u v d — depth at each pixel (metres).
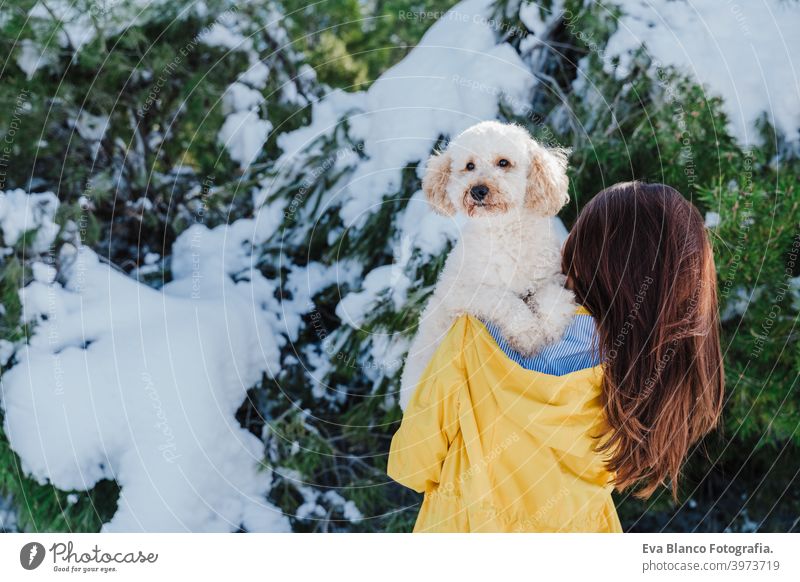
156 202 3.78
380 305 3.40
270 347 3.55
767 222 3.49
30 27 3.61
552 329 2.00
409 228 3.44
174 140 3.76
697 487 3.79
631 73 3.46
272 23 3.76
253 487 3.46
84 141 3.73
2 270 3.46
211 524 3.30
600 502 1.87
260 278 3.64
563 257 2.23
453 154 2.82
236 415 3.55
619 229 1.95
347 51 3.85
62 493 3.22
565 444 1.81
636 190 1.98
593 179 3.51
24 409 3.22
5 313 3.39
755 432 3.89
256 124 3.73
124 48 3.69
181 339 3.37
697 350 1.95
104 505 3.26
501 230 2.48
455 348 1.90
